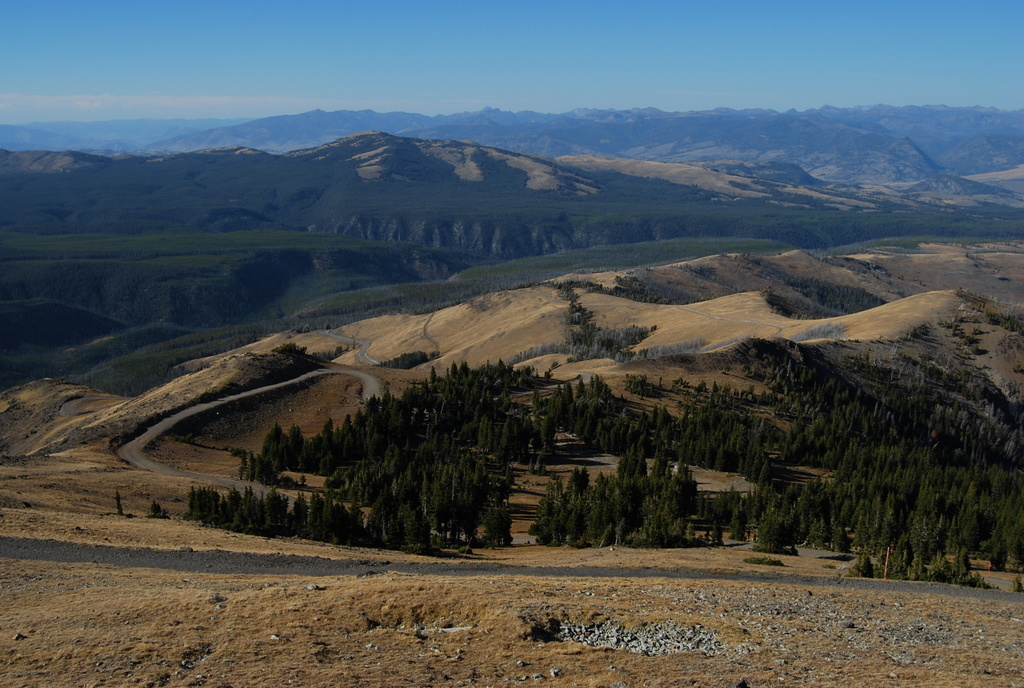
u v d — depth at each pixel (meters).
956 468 156.00
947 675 36.28
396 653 36.72
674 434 160.00
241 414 165.50
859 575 78.56
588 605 45.38
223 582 51.25
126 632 38.66
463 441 154.00
